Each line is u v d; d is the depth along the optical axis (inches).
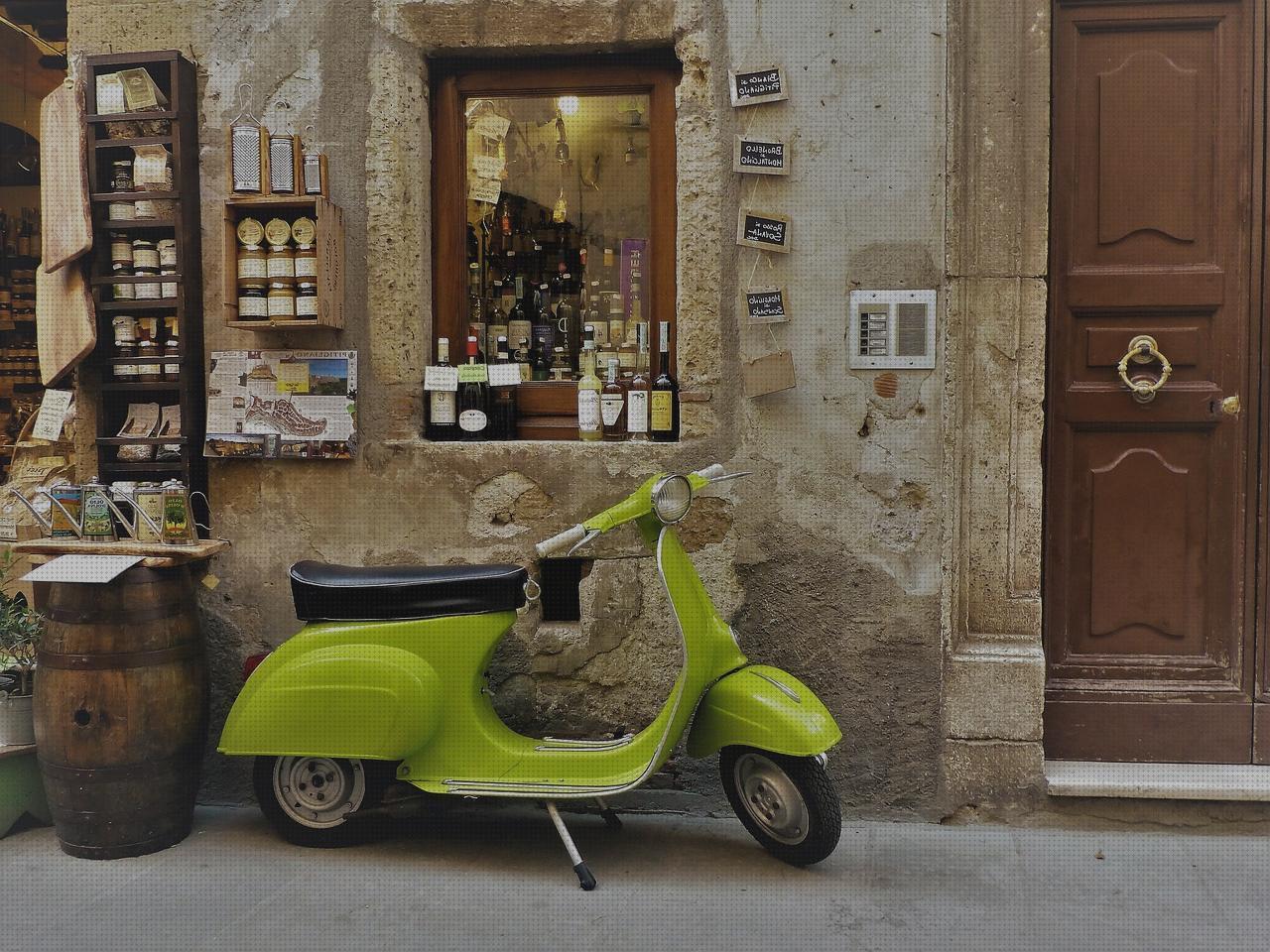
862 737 133.0
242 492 140.7
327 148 138.1
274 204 131.4
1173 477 134.8
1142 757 135.5
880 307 130.8
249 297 133.7
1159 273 133.2
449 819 131.0
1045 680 135.5
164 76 139.3
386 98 137.1
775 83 131.2
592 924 104.9
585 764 115.3
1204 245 133.2
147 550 123.3
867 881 114.6
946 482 130.5
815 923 105.0
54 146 137.0
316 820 124.3
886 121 130.3
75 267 138.3
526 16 135.4
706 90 133.2
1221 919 106.1
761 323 132.4
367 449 138.8
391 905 109.0
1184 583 135.3
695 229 134.0
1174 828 128.6
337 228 136.1
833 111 131.0
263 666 120.0
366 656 115.7
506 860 120.4
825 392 132.3
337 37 137.6
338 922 105.5
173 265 139.3
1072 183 134.1
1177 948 100.5
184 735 123.7
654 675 134.8
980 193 129.8
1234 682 134.6
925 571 131.4
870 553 132.2
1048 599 136.3
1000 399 130.7
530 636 135.8
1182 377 134.2
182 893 112.0
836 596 132.8
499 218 146.1
